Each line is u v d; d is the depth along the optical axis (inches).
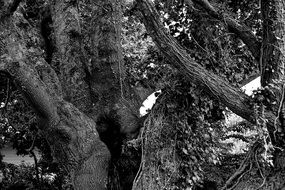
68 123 263.3
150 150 256.2
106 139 290.0
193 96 252.8
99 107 295.7
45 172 463.8
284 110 211.0
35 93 243.4
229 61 269.9
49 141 268.1
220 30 257.6
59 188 450.6
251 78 297.4
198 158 262.7
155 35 218.5
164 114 261.7
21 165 503.8
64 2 308.5
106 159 271.3
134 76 316.8
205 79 218.4
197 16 261.9
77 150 263.0
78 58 302.5
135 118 293.9
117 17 296.5
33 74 245.0
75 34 305.6
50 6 324.2
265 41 222.1
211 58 263.0
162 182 248.5
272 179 208.1
